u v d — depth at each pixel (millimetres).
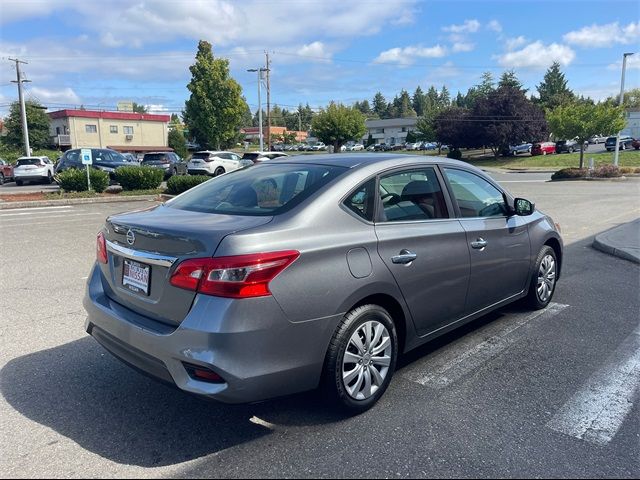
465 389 3758
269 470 2795
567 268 7617
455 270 4000
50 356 4289
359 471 2791
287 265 2924
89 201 16688
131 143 58812
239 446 3029
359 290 3229
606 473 2797
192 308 2838
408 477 2746
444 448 3010
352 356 3262
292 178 3668
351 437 3121
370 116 174125
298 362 2996
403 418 3346
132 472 2773
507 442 3078
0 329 4891
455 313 4145
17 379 3871
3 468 2793
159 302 3035
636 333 4922
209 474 2762
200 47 48875
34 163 26125
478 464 2863
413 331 3756
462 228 4113
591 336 4840
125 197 17484
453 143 55406
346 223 3314
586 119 30469
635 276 7133
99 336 3482
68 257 8086
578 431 3215
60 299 5867
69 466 2822
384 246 3430
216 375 2764
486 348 4539
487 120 52875
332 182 3461
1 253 8375
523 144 54250
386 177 3723
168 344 2873
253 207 3377
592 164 28281
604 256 8523
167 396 3637
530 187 23609
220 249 2824
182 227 3041
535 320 5273
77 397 3613
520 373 4035
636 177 28734
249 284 2791
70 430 3193
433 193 4047
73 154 22484
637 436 3168
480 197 4543
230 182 4016
